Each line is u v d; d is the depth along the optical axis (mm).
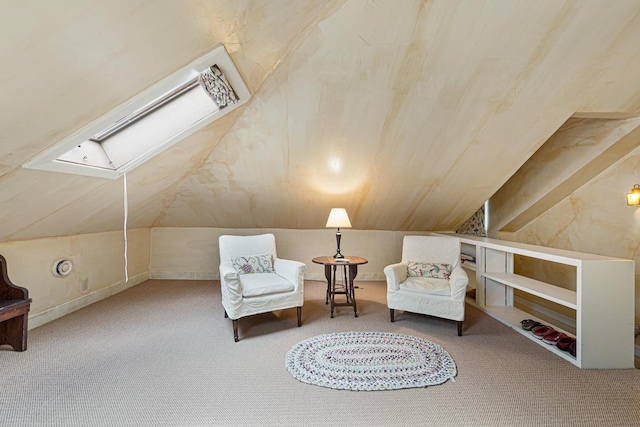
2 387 1947
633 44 2172
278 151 3246
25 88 1202
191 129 2502
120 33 1226
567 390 1980
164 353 2439
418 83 2523
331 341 2682
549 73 2400
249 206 4234
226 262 3303
